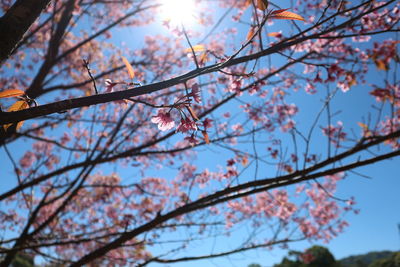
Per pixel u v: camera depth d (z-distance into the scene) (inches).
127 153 213.0
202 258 170.2
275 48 69.5
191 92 62.9
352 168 127.7
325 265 700.0
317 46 186.7
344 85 160.6
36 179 202.1
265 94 205.8
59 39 235.0
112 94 57.4
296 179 137.5
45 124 236.2
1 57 57.4
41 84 258.8
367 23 141.2
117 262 258.5
